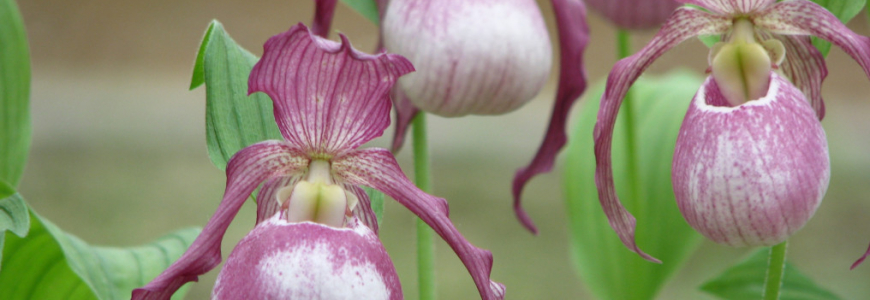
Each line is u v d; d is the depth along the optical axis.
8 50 0.70
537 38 0.67
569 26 0.72
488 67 0.66
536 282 1.39
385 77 0.59
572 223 0.93
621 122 0.91
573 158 0.94
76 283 0.69
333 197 0.60
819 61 0.64
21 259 0.67
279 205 0.61
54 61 2.39
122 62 2.44
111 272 0.70
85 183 1.57
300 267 0.58
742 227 0.60
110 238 1.40
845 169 1.70
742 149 0.60
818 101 0.64
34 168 1.61
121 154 1.69
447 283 1.38
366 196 0.62
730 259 1.47
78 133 1.77
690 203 0.61
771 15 0.63
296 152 0.61
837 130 1.93
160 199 1.53
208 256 0.60
